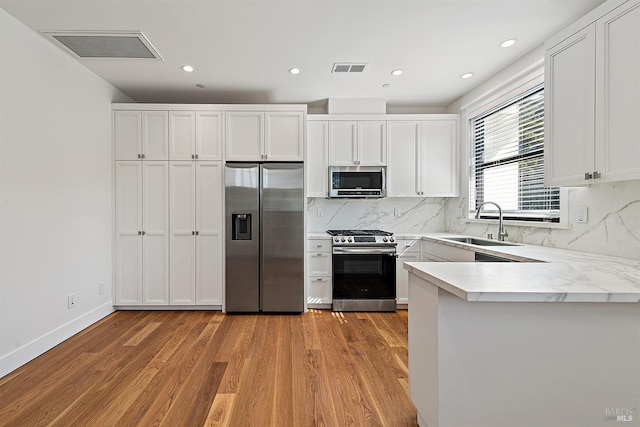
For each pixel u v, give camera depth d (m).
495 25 2.33
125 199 3.43
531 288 1.14
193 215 3.46
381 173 3.79
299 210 3.46
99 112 3.20
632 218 1.88
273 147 3.51
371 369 2.21
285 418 1.69
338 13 2.18
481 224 3.43
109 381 2.04
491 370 1.29
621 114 1.59
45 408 1.76
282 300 3.45
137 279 3.46
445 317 1.29
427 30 2.40
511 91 2.95
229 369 2.20
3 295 2.13
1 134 2.13
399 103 4.11
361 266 3.56
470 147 3.71
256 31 2.40
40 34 2.43
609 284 1.21
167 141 3.45
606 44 1.66
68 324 2.74
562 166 1.95
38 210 2.43
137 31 2.39
